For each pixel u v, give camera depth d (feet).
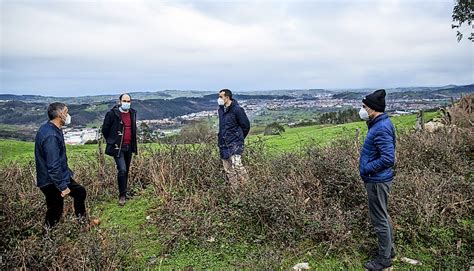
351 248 16.76
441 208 19.35
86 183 25.43
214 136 27.99
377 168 14.73
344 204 20.25
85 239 16.52
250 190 20.66
